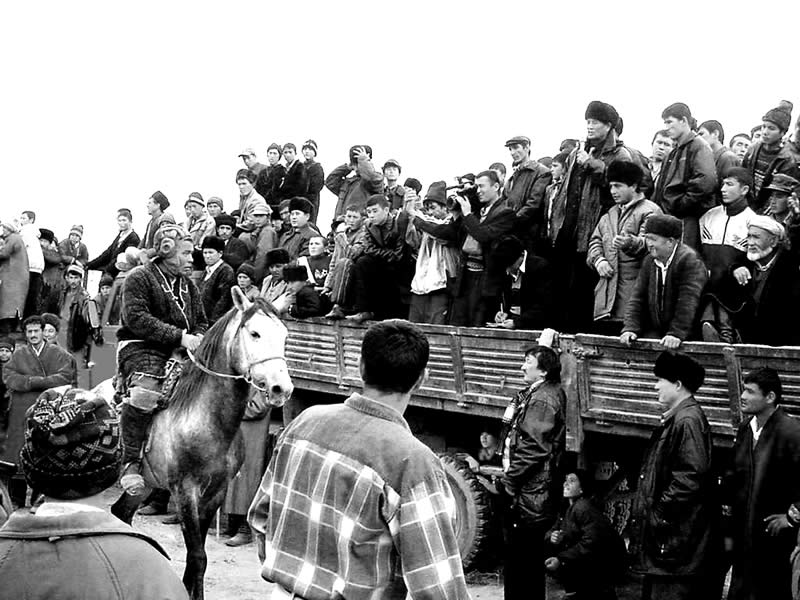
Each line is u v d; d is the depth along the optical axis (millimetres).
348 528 3182
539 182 8805
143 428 7504
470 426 9117
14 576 2381
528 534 7008
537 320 8094
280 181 13984
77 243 18125
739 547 5918
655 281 6836
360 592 3164
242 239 12758
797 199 6449
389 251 9695
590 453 7523
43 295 15906
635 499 6379
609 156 8297
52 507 2506
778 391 5832
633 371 6785
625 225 7559
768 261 6625
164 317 7684
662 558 6129
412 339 3400
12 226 13883
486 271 8602
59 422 2459
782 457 5766
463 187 9031
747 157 8320
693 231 7578
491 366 7832
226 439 7293
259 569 9102
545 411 6930
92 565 2404
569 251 8266
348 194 12594
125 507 7633
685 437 6047
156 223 15266
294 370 10305
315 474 3279
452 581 3117
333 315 9828
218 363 7219
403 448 3229
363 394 3441
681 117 7691
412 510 3141
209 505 7359
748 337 6719
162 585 2436
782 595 5812
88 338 15391
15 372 10406
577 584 7379
